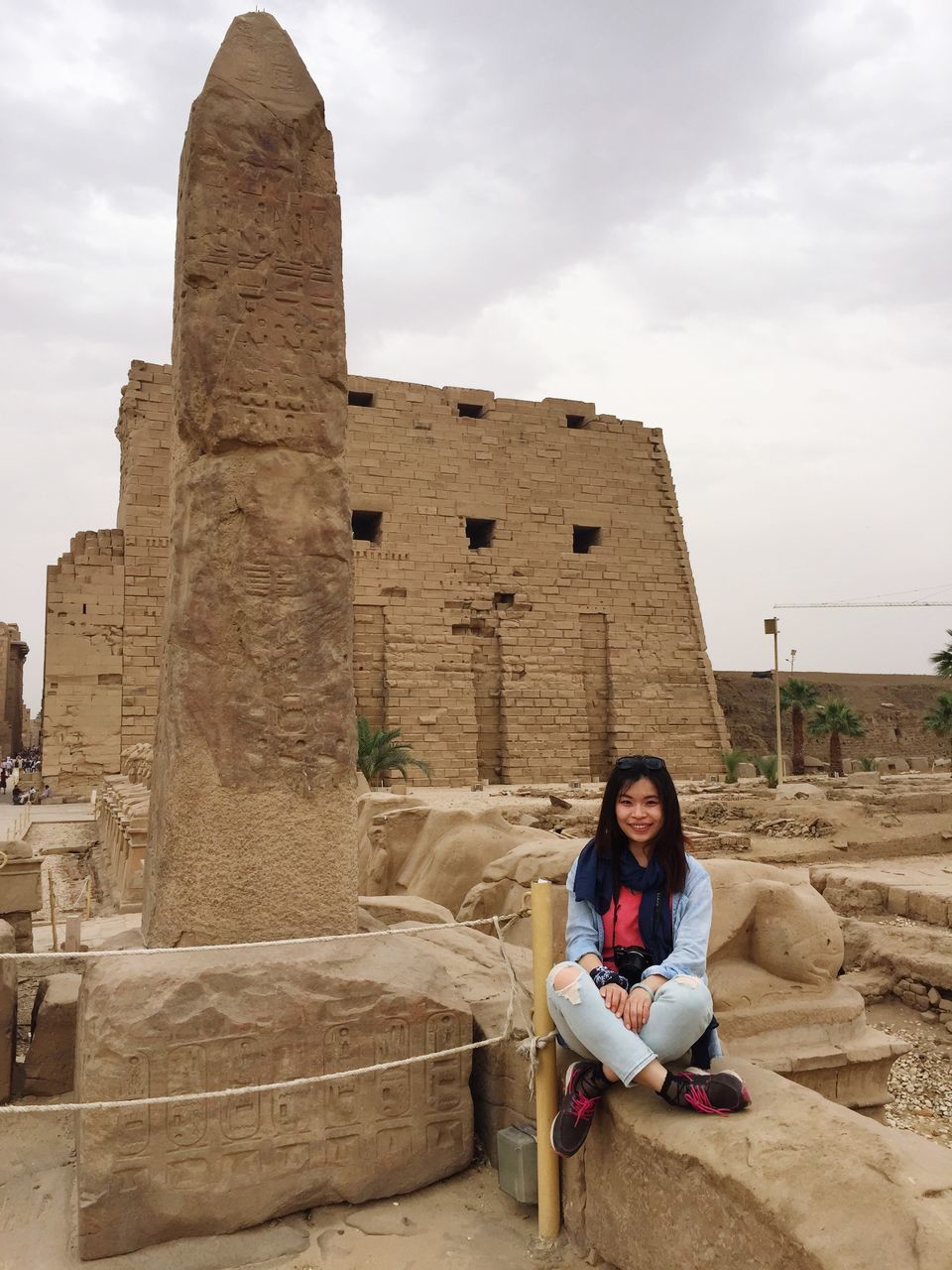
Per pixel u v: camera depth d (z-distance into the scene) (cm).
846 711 3831
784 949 524
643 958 327
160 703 413
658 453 3722
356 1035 359
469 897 695
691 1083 284
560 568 3472
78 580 2895
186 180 417
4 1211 352
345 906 395
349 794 402
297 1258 325
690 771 3547
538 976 343
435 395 3366
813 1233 226
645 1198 288
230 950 365
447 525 3309
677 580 3675
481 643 3347
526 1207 356
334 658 405
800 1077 493
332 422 416
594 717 3488
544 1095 337
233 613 392
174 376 430
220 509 396
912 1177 234
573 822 1755
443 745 3156
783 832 1767
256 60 427
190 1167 331
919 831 1756
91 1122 322
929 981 843
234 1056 339
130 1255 321
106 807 1781
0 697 4369
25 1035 549
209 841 378
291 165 421
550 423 3534
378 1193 359
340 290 425
